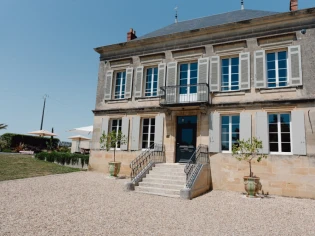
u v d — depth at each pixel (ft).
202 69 39.52
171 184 30.04
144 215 19.43
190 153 38.70
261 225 17.97
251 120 34.63
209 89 38.40
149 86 45.44
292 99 32.48
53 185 30.83
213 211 21.79
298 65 33.17
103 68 49.85
